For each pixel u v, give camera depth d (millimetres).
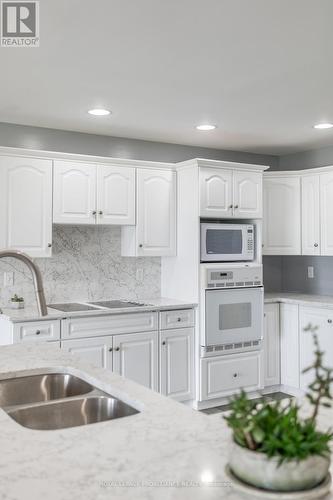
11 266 4027
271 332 4719
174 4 2064
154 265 4719
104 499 941
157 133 4367
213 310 4246
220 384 4336
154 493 965
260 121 3980
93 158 4035
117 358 3893
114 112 3697
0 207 3689
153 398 1616
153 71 2852
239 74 2910
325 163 5031
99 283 4453
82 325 3738
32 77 2934
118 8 2098
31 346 2533
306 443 903
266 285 5406
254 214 4574
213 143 4809
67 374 2076
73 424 1697
